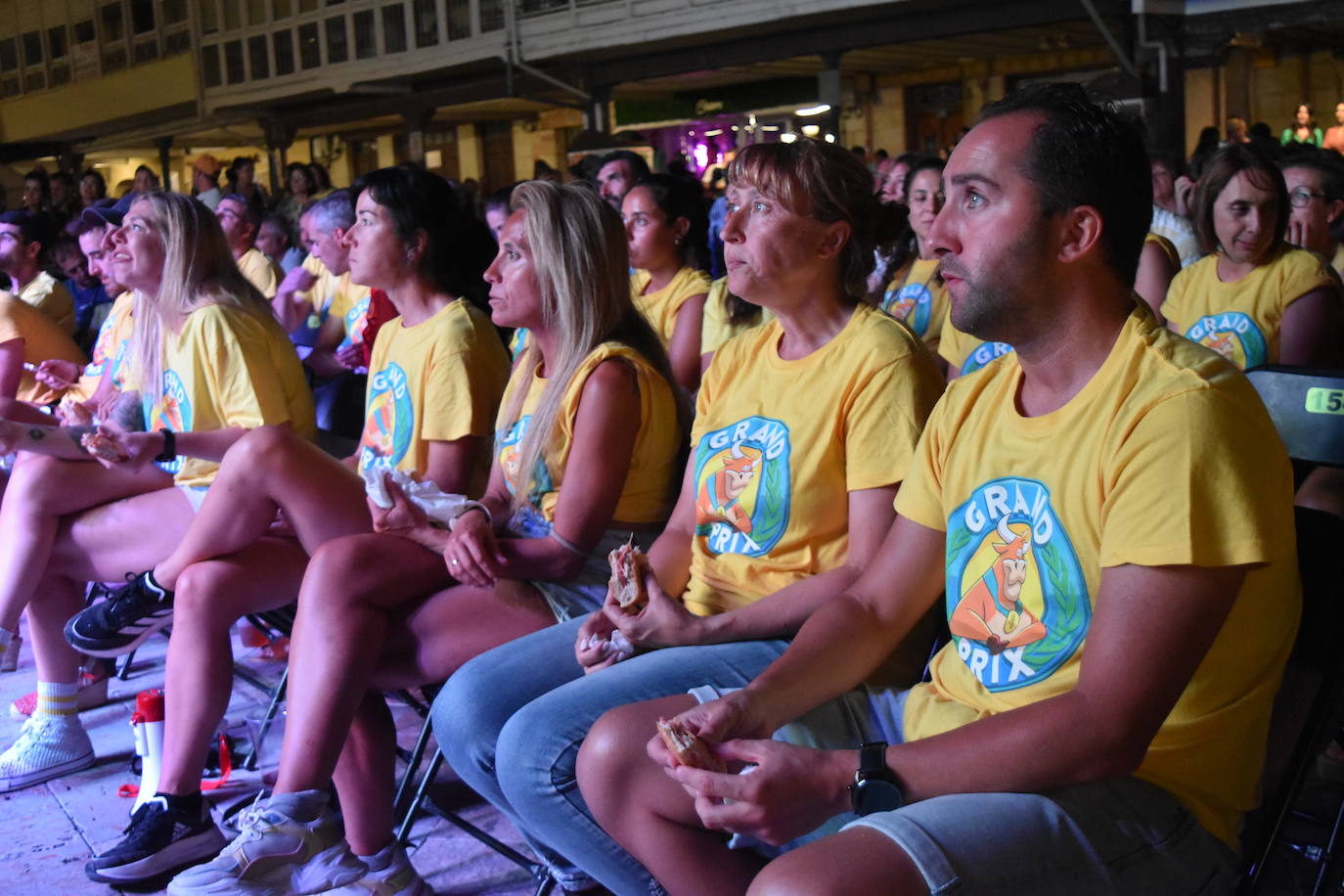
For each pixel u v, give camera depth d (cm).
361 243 312
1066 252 154
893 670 203
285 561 283
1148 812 152
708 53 1762
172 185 3272
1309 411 216
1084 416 157
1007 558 164
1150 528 144
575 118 2411
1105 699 145
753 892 142
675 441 265
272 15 2353
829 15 1571
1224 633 152
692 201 464
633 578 214
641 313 269
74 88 2925
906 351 212
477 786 226
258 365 329
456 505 246
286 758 238
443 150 2730
